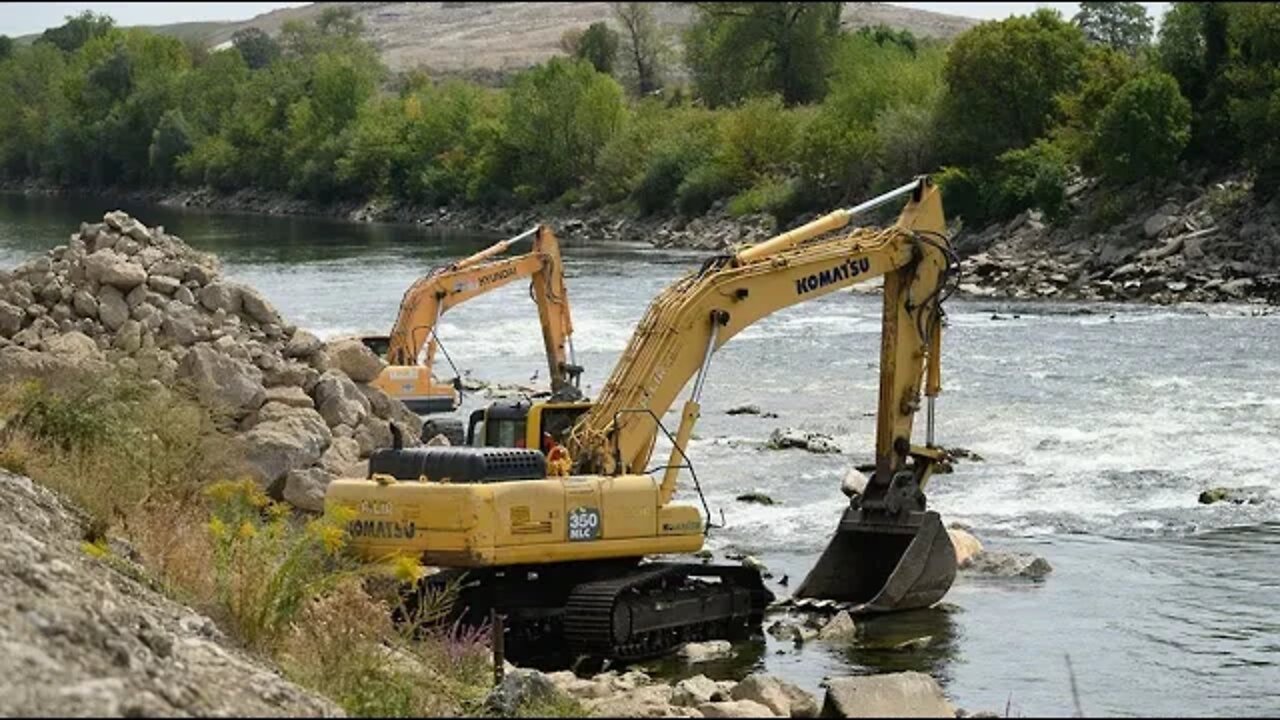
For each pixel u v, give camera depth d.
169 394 30.12
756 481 38.94
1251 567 30.75
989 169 103.44
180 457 28.06
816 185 118.56
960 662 25.00
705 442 43.53
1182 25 94.50
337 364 36.38
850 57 149.12
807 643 26.42
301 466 30.09
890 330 30.03
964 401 48.34
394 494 24.91
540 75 157.25
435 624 23.98
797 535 33.78
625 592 25.20
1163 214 86.31
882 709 19.84
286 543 23.77
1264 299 76.62
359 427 33.31
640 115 156.75
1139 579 30.03
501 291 82.81
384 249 112.00
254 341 33.84
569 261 101.81
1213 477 38.34
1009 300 80.06
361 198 174.75
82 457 26.72
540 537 25.05
